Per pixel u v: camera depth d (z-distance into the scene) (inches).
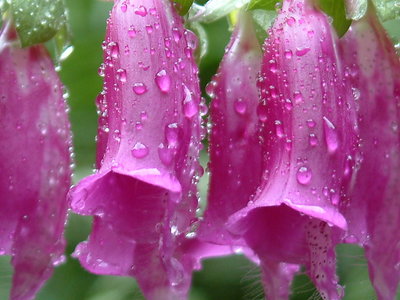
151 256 7.9
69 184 8.5
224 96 8.7
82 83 13.8
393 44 8.4
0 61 8.4
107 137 8.0
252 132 8.6
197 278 14.4
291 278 8.6
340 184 7.8
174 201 7.6
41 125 8.4
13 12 8.3
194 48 8.3
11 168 8.3
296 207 7.6
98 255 8.0
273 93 8.0
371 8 8.5
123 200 7.7
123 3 8.0
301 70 7.9
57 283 13.6
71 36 8.6
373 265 8.2
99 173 7.6
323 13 8.1
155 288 7.8
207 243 9.0
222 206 8.6
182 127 7.9
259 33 8.7
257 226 7.9
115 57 7.9
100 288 13.6
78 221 13.4
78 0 14.0
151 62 7.8
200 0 10.3
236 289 14.2
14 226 8.3
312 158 7.8
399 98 8.4
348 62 8.4
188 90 8.0
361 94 8.3
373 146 8.3
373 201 8.2
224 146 8.6
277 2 8.6
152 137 7.7
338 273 11.7
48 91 8.5
